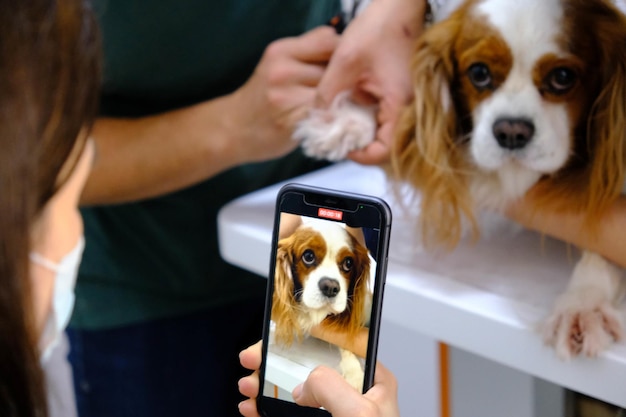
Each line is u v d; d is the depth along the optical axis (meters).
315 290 0.46
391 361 0.74
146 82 0.77
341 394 0.42
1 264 0.28
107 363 0.87
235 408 0.93
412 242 0.60
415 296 0.54
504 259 0.57
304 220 0.47
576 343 0.47
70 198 0.38
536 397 0.63
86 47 0.32
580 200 0.50
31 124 0.29
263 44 0.78
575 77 0.48
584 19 0.47
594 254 0.51
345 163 0.77
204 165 0.72
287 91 0.64
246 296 0.89
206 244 0.83
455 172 0.54
